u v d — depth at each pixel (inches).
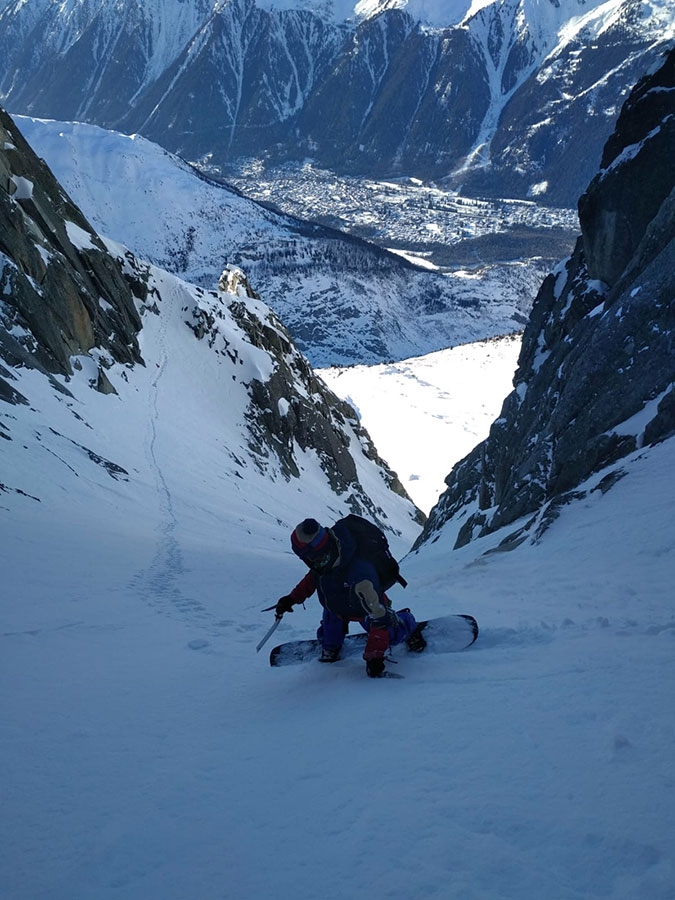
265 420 2527.1
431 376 7283.5
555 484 721.6
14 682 229.5
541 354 1166.3
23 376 1425.9
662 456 526.9
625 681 149.6
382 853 94.7
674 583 304.2
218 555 805.9
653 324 714.8
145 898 95.3
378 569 203.8
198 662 272.1
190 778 136.9
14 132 1983.3
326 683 199.3
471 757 119.3
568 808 96.0
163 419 1881.2
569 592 326.6
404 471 5123.0
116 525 898.7
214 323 2628.0
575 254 1157.1
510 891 81.8
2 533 613.0
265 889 92.5
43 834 117.9
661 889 76.7
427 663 203.9
